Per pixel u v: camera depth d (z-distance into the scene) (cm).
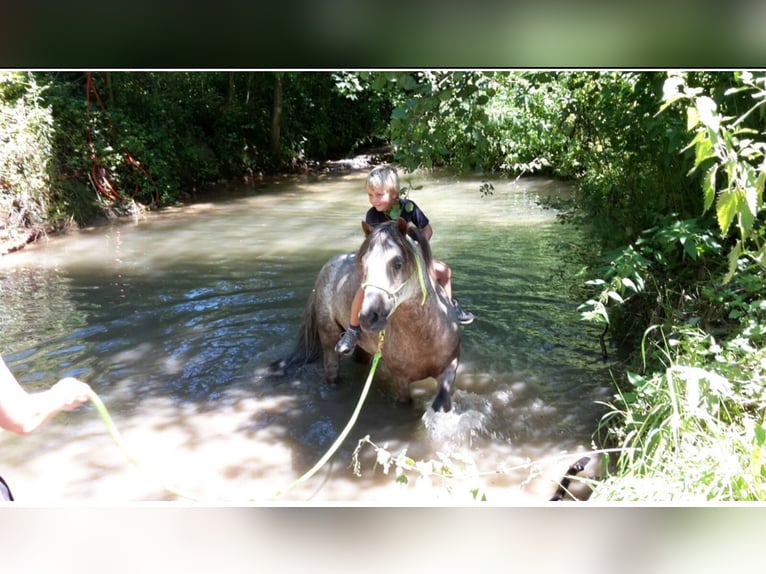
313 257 845
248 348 550
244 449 399
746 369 337
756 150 270
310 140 2147
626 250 432
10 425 194
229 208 1299
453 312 423
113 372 506
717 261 447
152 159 1359
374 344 433
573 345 532
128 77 1473
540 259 791
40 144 1065
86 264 844
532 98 684
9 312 650
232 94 1800
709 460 271
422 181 1501
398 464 284
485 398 448
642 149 545
